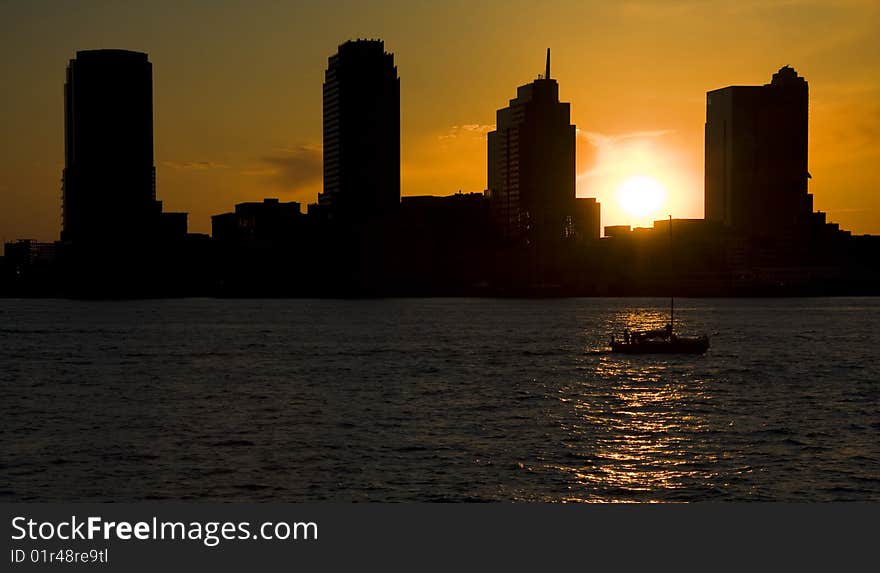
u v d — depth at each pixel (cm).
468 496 7912
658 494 7981
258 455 9538
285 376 17150
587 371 17812
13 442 10275
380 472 8775
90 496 7938
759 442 10212
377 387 15388
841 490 8094
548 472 8769
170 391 14925
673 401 13588
